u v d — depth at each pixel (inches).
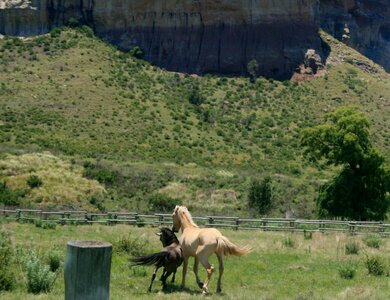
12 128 2748.5
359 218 1702.8
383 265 768.3
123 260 797.2
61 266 688.4
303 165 2822.3
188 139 2994.6
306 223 1318.9
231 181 2375.7
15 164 2244.1
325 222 1315.2
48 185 2126.0
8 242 828.0
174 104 3395.7
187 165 2623.0
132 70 3698.3
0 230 1023.0
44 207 1860.2
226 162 2768.2
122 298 563.2
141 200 2158.0
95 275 301.6
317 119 3412.9
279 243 1032.2
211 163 2721.5
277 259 877.8
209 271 601.3
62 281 637.3
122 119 3056.1
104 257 303.6
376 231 1302.9
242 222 1414.9
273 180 2437.3
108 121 3004.4
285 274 763.4
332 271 788.0
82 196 2112.5
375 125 3358.8
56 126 2856.8
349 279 732.0
